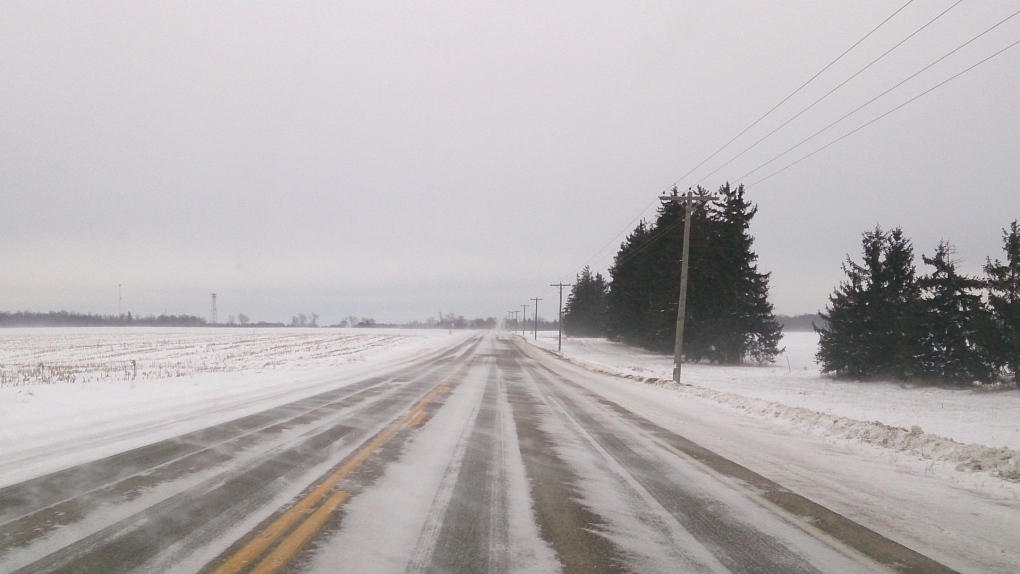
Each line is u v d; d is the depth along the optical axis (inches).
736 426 467.8
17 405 449.1
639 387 871.7
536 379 933.2
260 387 681.6
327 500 221.9
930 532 203.5
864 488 265.7
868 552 182.5
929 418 530.9
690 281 1599.4
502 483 258.4
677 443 375.6
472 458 309.3
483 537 187.8
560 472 283.3
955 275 929.5
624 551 178.9
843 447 377.1
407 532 190.1
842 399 701.3
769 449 362.9
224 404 511.5
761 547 185.3
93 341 2421.3
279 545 174.2
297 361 1354.6
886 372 994.1
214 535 181.3
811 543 189.9
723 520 212.7
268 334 3555.6
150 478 249.4
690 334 1622.8
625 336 2635.3
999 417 538.0
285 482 247.8
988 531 205.6
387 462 291.9
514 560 169.0
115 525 189.0
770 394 759.1
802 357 1888.5
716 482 271.1
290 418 432.5
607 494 245.3
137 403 499.8
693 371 1256.2
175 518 197.2
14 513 199.6
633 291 2225.6
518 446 348.8
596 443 367.9
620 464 305.9
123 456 291.9
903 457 341.4
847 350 1026.1
